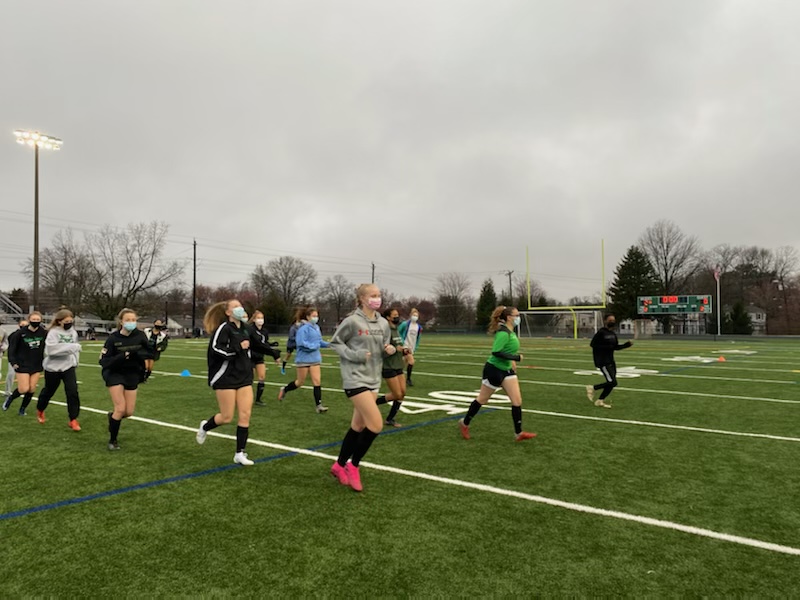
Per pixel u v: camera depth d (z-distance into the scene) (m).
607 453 6.32
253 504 4.55
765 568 3.42
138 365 6.61
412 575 3.30
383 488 4.99
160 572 3.33
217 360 5.73
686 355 24.30
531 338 47.88
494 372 6.85
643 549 3.69
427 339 48.31
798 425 7.98
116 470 5.59
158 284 59.06
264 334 9.98
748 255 77.19
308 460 6.00
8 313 56.28
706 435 7.30
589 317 50.44
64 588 3.14
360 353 4.86
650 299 49.41
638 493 4.86
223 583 3.19
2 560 3.51
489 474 5.45
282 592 3.09
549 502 4.61
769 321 68.31
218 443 6.83
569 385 12.81
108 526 4.07
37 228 27.55
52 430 7.71
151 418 8.57
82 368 17.53
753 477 5.36
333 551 3.63
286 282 91.94
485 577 3.28
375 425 4.89
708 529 4.04
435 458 6.09
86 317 61.25
